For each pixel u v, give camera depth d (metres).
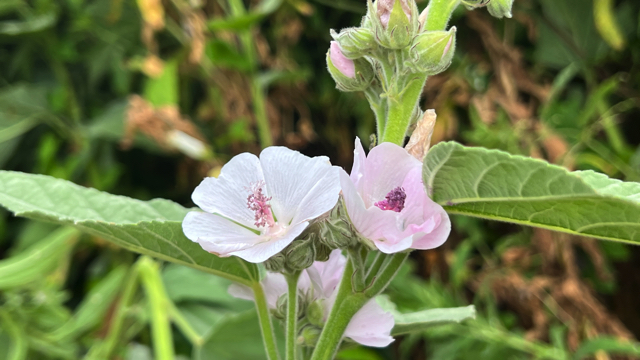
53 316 0.29
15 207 0.13
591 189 0.09
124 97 0.39
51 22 0.36
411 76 0.12
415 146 0.12
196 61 0.35
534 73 0.33
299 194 0.12
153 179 0.39
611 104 0.32
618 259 0.29
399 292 0.29
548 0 0.31
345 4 0.33
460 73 0.32
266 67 0.39
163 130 0.34
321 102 0.36
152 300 0.27
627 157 0.29
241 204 0.12
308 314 0.13
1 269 0.28
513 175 0.10
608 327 0.28
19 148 0.39
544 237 0.28
